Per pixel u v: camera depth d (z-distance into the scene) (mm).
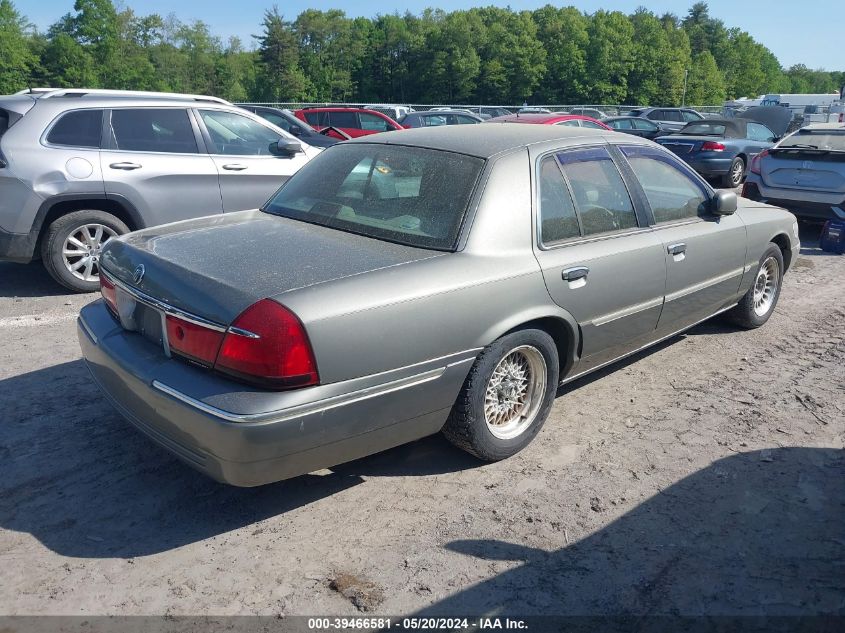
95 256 6664
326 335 2904
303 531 3252
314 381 2900
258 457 2840
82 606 2762
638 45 99750
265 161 7555
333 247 3432
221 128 7375
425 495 3549
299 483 3631
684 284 4715
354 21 124875
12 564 2979
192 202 7098
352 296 3006
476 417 3555
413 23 117875
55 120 6449
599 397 4695
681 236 4629
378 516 3371
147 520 3303
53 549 3084
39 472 3646
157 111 6977
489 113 32719
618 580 2967
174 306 3039
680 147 15891
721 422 4363
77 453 3830
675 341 5773
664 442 4105
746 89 135500
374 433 3182
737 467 3848
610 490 3611
